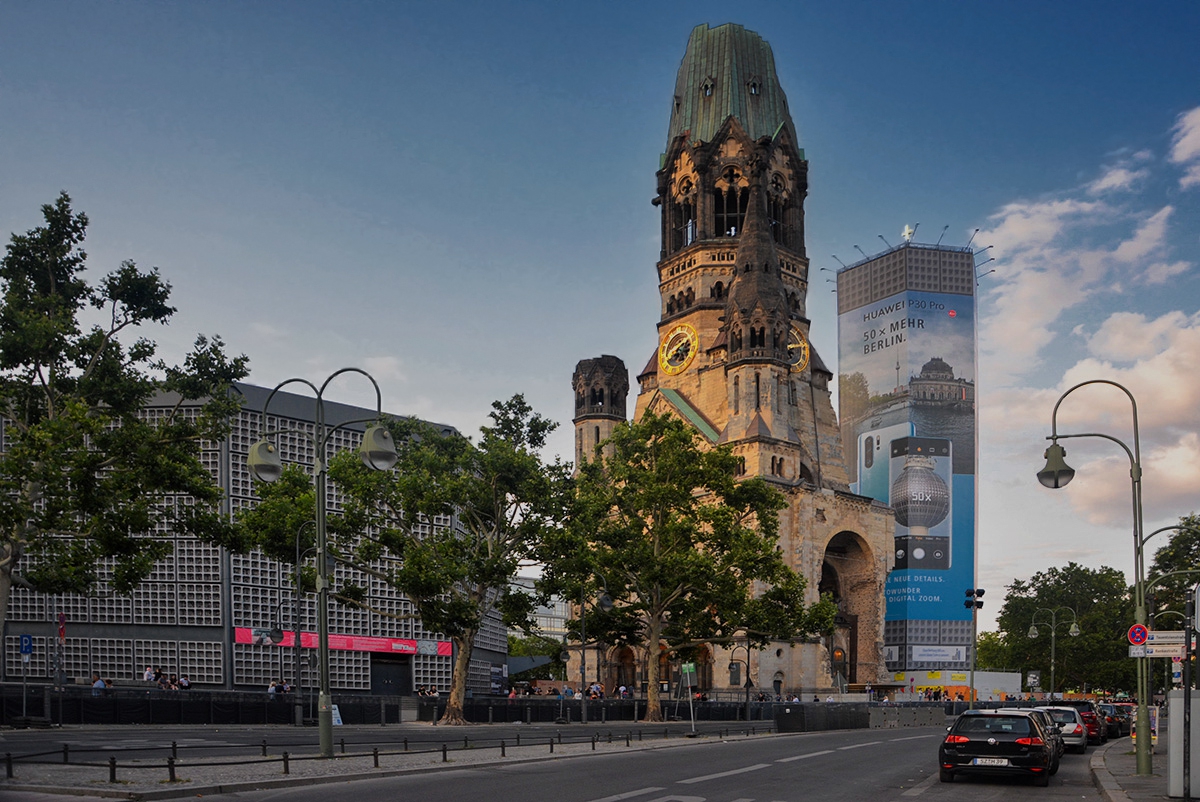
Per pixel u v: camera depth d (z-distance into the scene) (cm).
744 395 12506
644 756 4053
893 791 2872
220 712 5728
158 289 4750
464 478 6147
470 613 5981
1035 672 14762
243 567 8475
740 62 14750
